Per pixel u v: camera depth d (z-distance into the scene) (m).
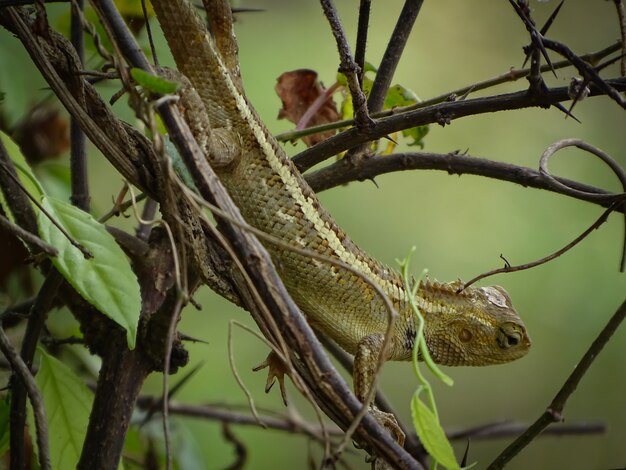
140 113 4.19
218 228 4.47
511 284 11.57
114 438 5.21
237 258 4.27
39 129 7.96
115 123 4.91
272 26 11.53
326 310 6.31
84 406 5.28
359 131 5.77
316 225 6.18
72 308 5.71
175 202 4.68
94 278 4.56
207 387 9.70
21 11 4.99
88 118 4.75
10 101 7.62
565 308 11.52
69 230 4.66
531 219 11.84
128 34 4.41
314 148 6.10
